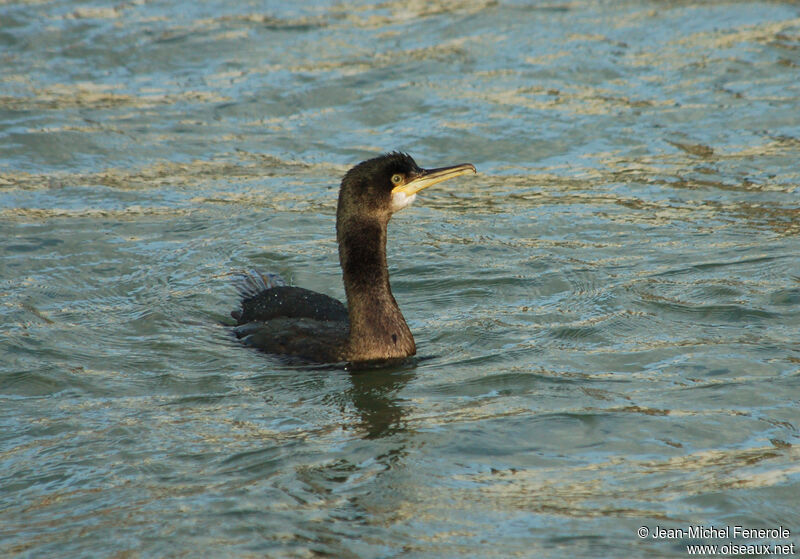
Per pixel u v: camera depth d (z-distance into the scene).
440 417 9.32
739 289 12.41
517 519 7.43
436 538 7.18
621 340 11.18
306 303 12.10
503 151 17.97
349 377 10.41
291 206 16.02
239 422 9.32
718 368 10.24
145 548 7.10
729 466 8.18
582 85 20.41
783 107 18.94
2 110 19.48
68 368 10.70
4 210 15.60
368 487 7.96
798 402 9.35
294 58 22.08
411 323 12.00
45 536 7.33
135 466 8.45
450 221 15.38
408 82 20.75
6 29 23.47
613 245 14.22
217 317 12.35
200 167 17.52
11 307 12.30
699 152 17.48
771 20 23.20
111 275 13.46
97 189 16.56
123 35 23.28
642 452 8.51
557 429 8.98
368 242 10.91
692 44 22.06
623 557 6.88
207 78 21.20
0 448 8.88
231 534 7.27
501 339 11.35
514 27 23.55
